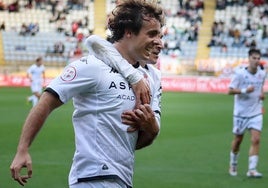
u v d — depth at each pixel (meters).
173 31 54.53
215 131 22.45
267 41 53.38
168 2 57.81
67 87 4.65
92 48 4.81
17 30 54.53
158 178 13.14
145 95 4.83
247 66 13.76
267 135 21.59
